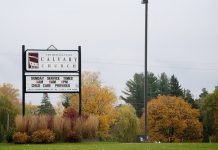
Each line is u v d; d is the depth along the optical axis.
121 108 136.50
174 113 155.00
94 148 37.84
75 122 53.12
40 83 54.34
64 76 54.69
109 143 49.25
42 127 51.56
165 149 36.88
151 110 156.88
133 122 133.88
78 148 37.91
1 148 38.19
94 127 53.22
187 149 36.91
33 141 49.94
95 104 111.00
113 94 114.12
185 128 156.25
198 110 160.12
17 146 42.12
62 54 54.66
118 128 132.00
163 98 159.75
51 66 54.44
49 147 39.62
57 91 54.53
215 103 161.50
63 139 51.69
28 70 54.12
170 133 156.12
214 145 41.75
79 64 54.78
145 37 56.31
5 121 73.50
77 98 111.62
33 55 54.34
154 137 153.75
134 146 40.56
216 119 156.50
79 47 54.78
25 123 51.47
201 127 156.50
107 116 110.50
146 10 56.41
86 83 117.25
